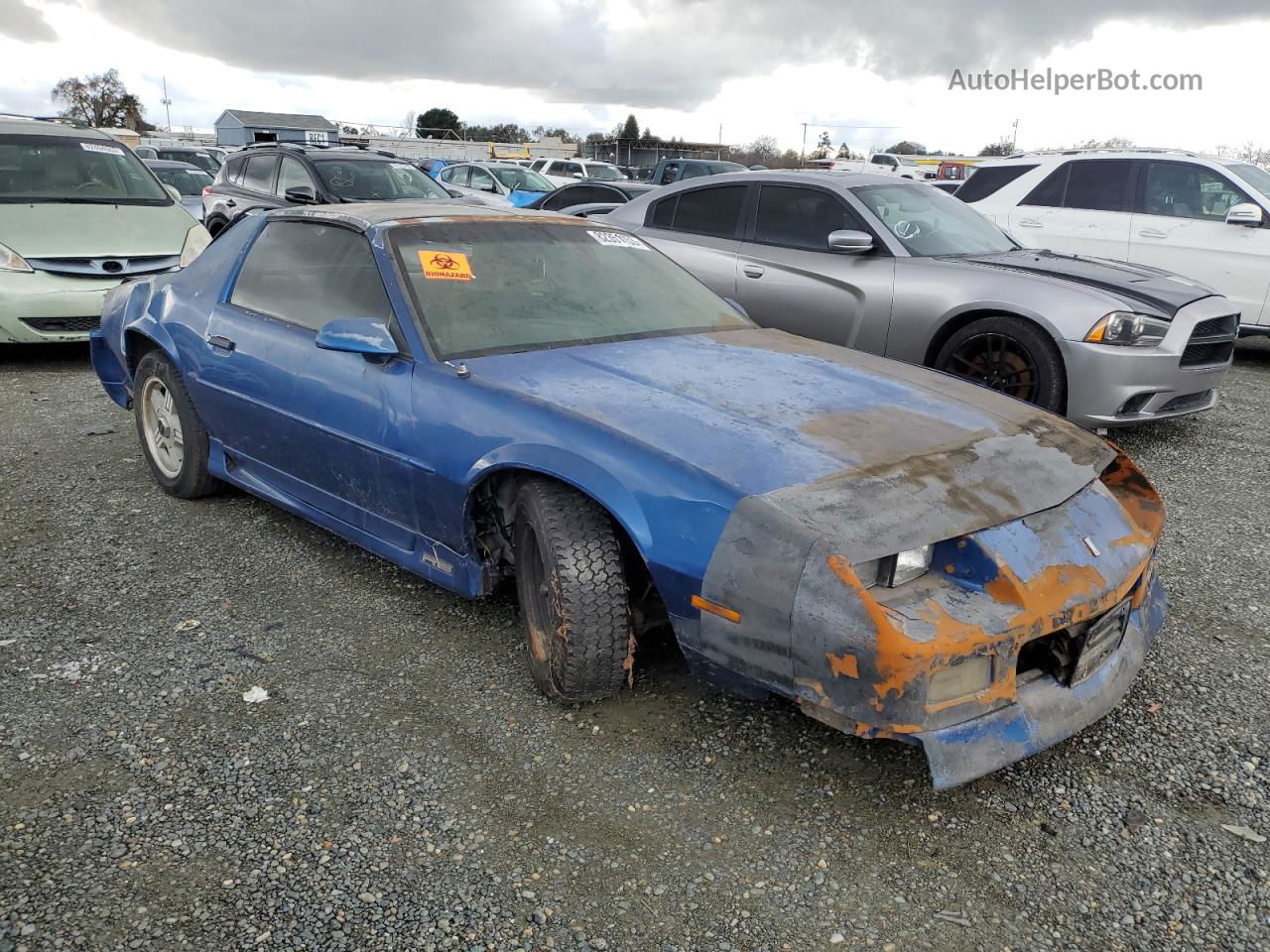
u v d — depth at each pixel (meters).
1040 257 6.32
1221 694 2.99
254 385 3.70
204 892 2.07
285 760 2.54
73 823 2.27
